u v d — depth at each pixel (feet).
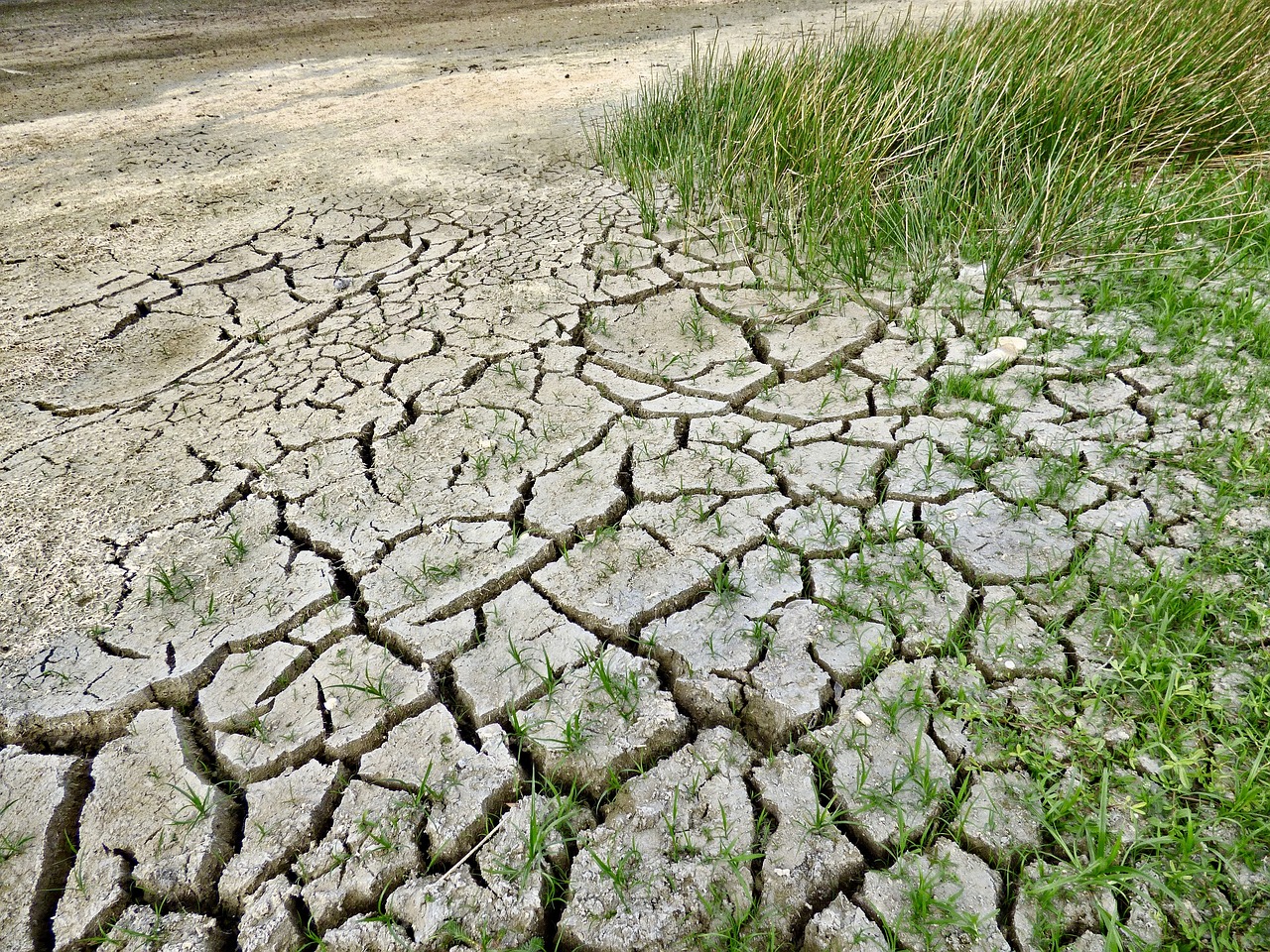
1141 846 5.18
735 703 6.28
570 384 10.10
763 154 14.26
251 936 5.12
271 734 6.26
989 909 4.98
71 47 31.01
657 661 6.66
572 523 8.00
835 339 10.57
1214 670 6.08
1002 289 11.24
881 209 12.67
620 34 29.71
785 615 6.90
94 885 5.38
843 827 5.49
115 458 9.20
